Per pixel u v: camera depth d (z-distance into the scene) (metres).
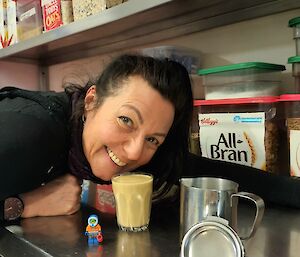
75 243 0.60
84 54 1.64
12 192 0.72
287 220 0.70
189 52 1.16
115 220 0.73
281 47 1.02
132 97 0.69
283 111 0.82
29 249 0.60
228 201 0.56
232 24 1.13
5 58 1.67
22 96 0.81
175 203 0.84
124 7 0.89
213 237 0.49
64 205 0.77
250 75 0.87
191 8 1.03
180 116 0.80
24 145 0.69
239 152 0.84
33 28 1.34
